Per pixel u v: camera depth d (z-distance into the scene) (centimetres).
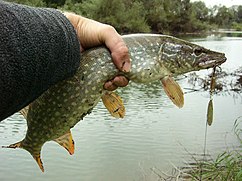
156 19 1166
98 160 161
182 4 1309
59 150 173
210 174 125
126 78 46
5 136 193
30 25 24
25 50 23
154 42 48
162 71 49
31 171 152
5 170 152
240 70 402
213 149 174
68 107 44
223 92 327
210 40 981
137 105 270
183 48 50
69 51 29
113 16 935
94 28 41
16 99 24
